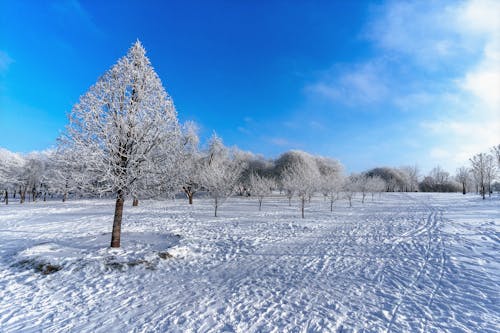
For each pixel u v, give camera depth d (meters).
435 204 35.56
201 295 7.02
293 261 10.22
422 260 9.68
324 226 18.62
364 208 32.75
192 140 37.41
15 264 9.37
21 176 44.00
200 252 11.44
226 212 26.61
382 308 6.04
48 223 19.33
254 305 6.36
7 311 6.19
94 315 5.97
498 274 7.80
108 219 21.20
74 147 10.32
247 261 10.30
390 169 93.50
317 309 6.07
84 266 8.99
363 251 11.45
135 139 10.68
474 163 46.72
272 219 21.94
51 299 6.84
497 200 36.38
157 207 30.83
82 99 10.65
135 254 10.16
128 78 10.95
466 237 13.02
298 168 42.12
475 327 5.11
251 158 56.91
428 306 6.06
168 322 5.59
